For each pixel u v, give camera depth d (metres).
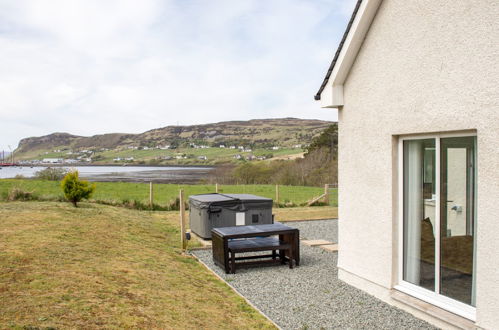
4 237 8.46
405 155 5.81
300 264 8.84
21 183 25.84
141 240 10.45
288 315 5.65
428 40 5.11
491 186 4.25
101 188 27.55
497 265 4.20
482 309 4.38
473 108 4.46
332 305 6.04
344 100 6.91
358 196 6.66
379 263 6.20
